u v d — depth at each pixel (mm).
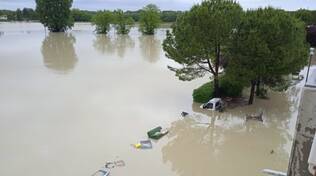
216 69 29891
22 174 17984
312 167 6457
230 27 27547
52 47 69812
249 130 25062
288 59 26344
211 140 23203
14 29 114625
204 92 30719
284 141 23156
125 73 43531
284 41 26672
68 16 111938
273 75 27828
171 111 28531
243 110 29062
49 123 25125
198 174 18578
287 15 28156
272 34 26391
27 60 52188
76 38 91750
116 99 31625
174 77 41531
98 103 30297
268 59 26312
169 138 23297
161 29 132375
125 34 109062
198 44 27969
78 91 34094
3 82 37125
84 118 26344
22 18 160500
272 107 30062
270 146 22328
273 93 34469
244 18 28094
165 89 35594
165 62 52781
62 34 103375
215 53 29453
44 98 31422
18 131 23531
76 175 17922
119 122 25688
